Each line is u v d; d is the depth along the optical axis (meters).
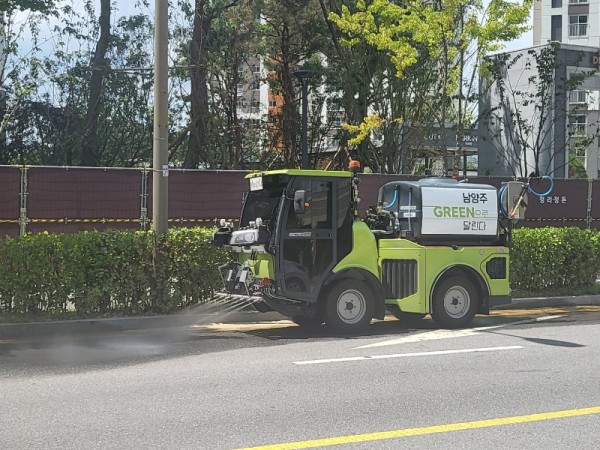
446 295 11.52
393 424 6.13
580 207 21.95
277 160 34.22
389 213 11.83
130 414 6.39
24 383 7.64
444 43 20.12
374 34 21.84
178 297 12.15
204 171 18.06
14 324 10.75
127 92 30.78
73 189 16.92
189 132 30.95
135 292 11.93
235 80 32.25
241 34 31.45
